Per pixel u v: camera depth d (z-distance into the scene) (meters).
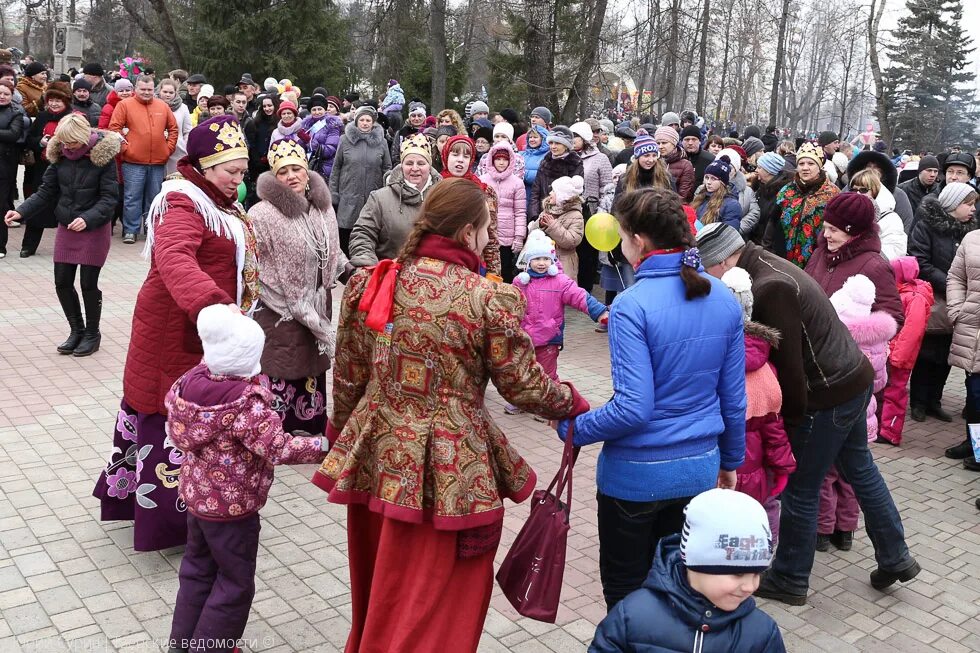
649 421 3.16
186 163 4.07
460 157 6.31
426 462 2.96
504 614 4.07
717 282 3.30
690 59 26.56
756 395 3.86
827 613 4.28
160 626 3.80
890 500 4.38
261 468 3.41
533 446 6.26
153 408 4.14
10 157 10.86
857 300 5.13
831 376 4.06
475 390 3.04
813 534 4.26
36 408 6.33
